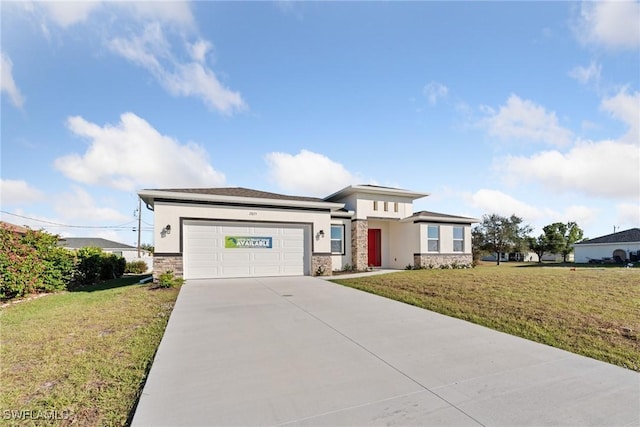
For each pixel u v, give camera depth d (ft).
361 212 60.59
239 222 44.34
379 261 68.08
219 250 43.21
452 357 14.71
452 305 25.76
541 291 29.14
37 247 35.09
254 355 14.93
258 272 45.06
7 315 23.93
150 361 14.37
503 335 18.29
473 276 41.60
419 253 60.80
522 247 92.43
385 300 28.60
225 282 39.37
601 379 12.28
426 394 11.02
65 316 23.03
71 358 14.69
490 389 11.42
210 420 9.39
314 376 12.56
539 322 20.35
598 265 79.20
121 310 24.76
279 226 46.52
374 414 9.72
